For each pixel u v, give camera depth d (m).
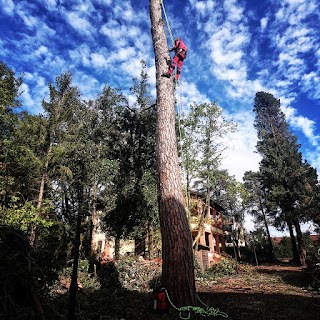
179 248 4.65
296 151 27.70
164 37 6.54
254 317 4.96
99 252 14.72
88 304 5.70
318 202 19.02
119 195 16.06
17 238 3.82
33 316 3.50
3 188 12.28
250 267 21.72
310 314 5.48
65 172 13.44
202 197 24.84
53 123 14.25
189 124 19.03
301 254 24.00
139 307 5.34
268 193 27.78
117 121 17.69
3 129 12.93
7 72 13.57
